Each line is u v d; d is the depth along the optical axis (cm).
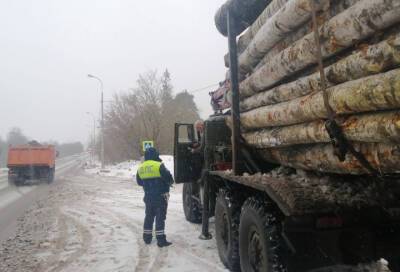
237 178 493
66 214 1115
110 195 1542
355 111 304
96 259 632
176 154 830
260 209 419
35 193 1811
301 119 398
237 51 615
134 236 787
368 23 285
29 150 2333
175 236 767
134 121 3466
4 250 727
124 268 579
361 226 376
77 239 786
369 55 283
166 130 3422
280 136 454
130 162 3738
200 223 883
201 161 827
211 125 725
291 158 463
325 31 340
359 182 394
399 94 247
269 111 476
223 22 627
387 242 388
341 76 326
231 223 525
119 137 3688
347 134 314
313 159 405
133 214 1058
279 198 375
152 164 714
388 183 369
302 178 446
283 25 413
